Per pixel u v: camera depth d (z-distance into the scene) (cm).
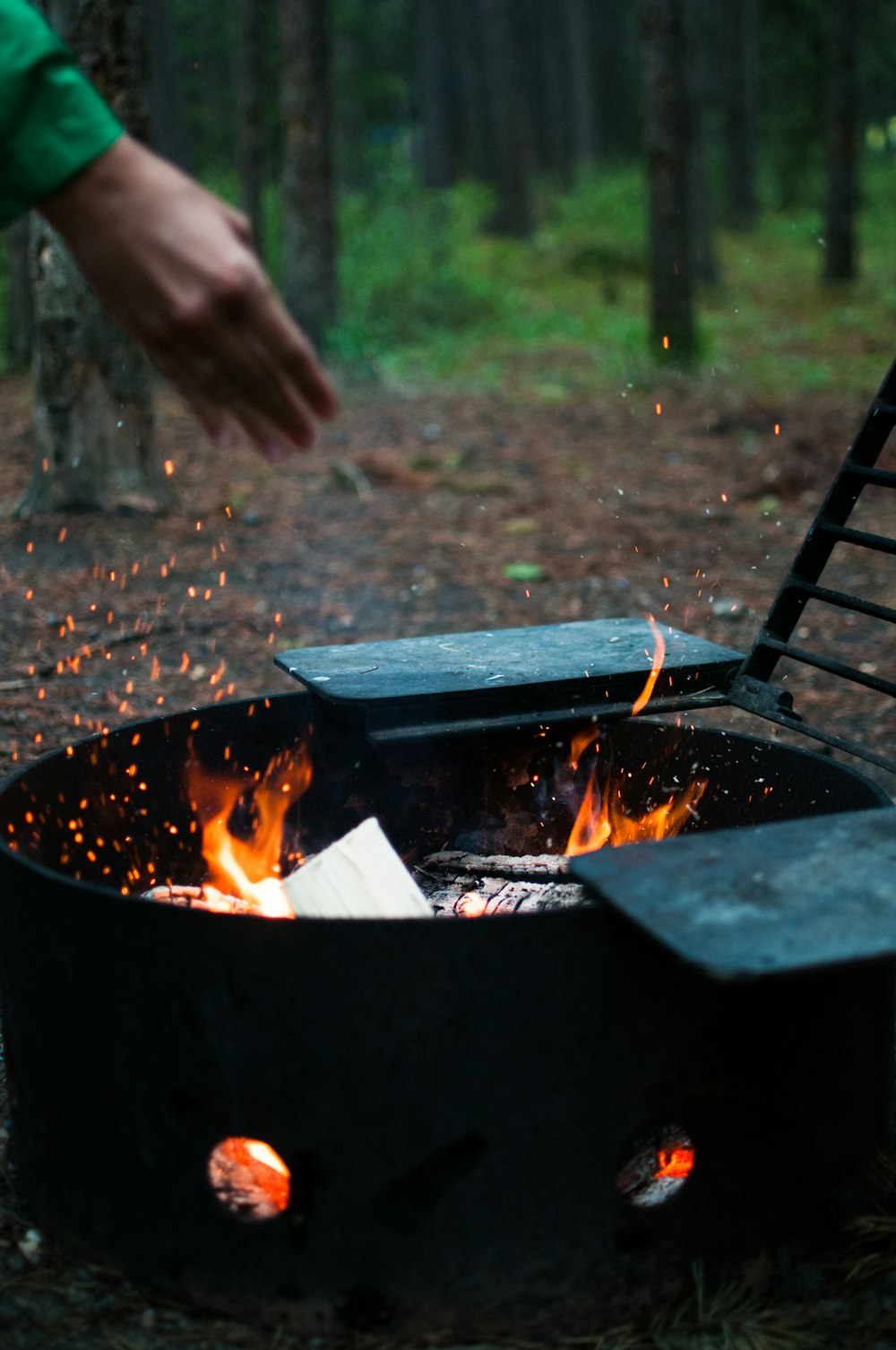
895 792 355
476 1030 159
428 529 657
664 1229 172
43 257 584
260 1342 171
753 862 161
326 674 226
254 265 83
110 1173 178
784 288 1730
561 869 260
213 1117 167
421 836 276
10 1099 199
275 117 1697
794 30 2414
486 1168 164
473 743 269
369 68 2409
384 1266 167
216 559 578
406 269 1453
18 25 81
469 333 1397
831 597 230
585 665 232
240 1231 171
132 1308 178
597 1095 164
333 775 265
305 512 681
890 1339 172
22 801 212
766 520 678
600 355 1258
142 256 82
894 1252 188
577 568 588
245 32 1177
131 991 168
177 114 1371
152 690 425
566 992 160
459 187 1644
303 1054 162
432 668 231
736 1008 168
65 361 594
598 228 2188
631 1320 173
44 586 528
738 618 519
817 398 1030
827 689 441
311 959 158
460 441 885
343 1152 164
